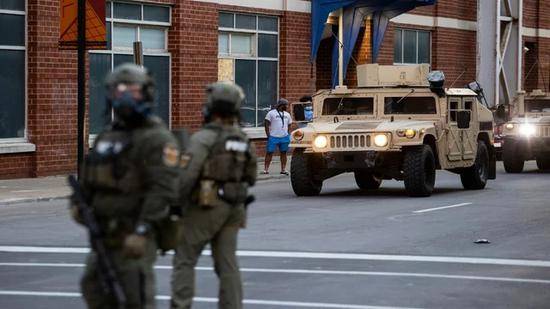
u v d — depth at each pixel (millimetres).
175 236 15633
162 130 15273
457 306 23078
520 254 30969
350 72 82188
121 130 15312
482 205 44906
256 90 72062
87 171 15281
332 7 74812
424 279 26562
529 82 109875
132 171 15078
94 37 49031
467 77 97500
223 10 68312
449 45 94062
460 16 95750
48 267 28203
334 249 31656
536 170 71125
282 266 28469
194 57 65812
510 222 38688
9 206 44688
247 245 32375
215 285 25406
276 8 73000
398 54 87750
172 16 64562
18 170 55406
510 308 22922
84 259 29625
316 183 49844
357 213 41469
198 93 66312
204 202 18812
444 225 37688
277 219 39406
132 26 62062
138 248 14750
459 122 48969
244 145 19234
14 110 55375
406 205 44625
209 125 19188
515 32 102875
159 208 14992
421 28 90250
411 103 50406
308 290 24844
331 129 47938
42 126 56281
